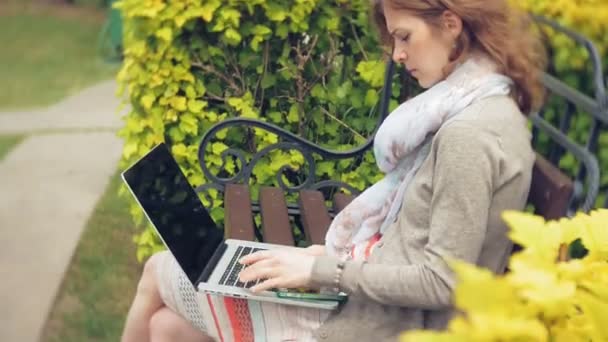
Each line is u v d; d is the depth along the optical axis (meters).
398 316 2.61
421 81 2.71
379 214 2.86
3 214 6.46
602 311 1.63
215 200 4.40
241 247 3.15
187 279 2.97
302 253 2.82
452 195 2.44
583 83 4.65
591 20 4.57
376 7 2.87
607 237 1.96
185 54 4.39
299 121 4.52
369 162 4.44
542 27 4.72
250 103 4.46
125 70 4.47
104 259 5.70
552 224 1.83
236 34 4.30
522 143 2.52
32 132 8.44
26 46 12.19
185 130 4.40
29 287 5.32
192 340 3.09
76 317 4.94
